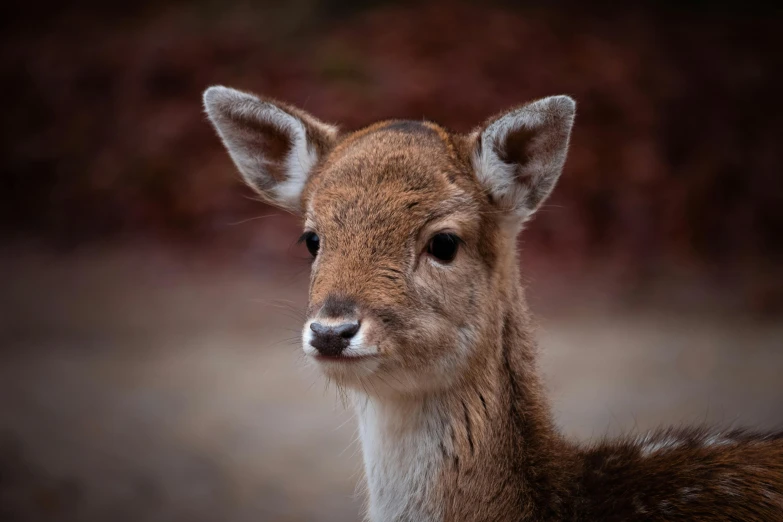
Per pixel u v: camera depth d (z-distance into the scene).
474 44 23.17
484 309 5.48
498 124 5.57
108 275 18.97
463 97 21.52
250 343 14.90
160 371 13.71
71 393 12.75
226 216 20.80
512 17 24.58
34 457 10.38
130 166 22.39
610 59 23.69
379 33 23.59
